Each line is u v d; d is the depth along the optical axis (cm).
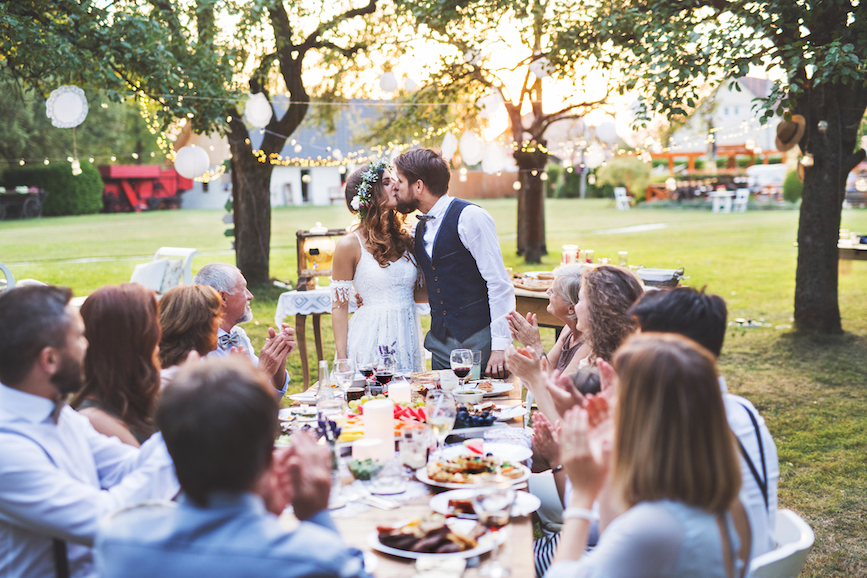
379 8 870
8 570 148
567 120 1140
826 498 350
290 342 252
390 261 326
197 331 223
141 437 187
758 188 2388
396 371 302
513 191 2742
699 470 118
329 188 3262
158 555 100
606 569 120
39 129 2477
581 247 1380
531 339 277
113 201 2812
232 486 104
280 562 98
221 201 3131
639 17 603
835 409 472
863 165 1930
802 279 666
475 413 240
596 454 147
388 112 1038
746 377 547
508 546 152
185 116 708
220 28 785
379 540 153
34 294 152
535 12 709
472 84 931
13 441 146
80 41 657
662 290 173
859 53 513
